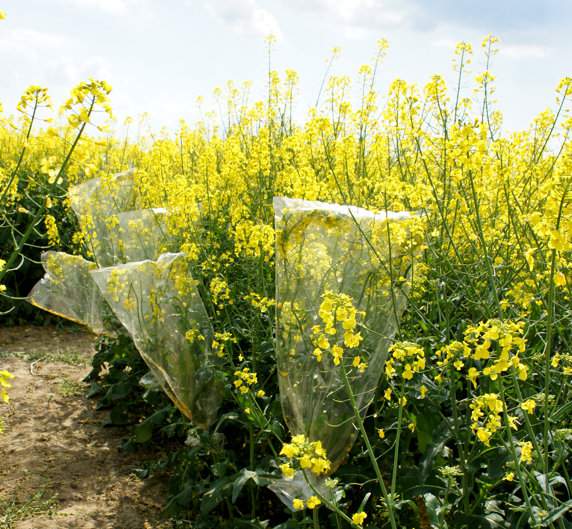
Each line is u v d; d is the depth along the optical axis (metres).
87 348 6.27
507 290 2.93
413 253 2.87
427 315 3.33
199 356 3.45
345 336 1.86
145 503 3.61
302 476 2.59
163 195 5.18
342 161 4.11
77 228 6.46
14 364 5.73
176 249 4.60
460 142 2.51
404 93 3.50
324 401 2.63
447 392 2.62
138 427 3.97
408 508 2.68
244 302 3.80
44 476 3.84
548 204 1.89
